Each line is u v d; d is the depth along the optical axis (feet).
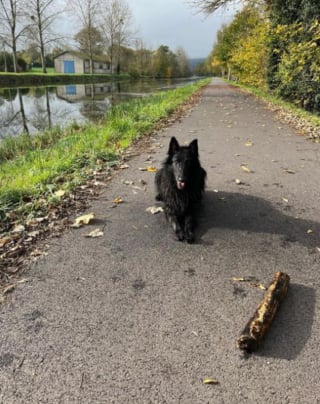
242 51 87.97
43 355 7.37
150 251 11.34
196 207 14.29
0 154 28.53
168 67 347.77
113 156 22.08
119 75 253.03
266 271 10.21
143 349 7.50
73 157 21.33
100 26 225.56
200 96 72.13
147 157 22.38
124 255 11.10
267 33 49.96
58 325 8.20
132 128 30.50
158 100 57.36
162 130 31.91
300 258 10.87
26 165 21.84
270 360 7.22
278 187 16.98
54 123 46.68
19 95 94.02
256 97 68.44
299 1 39.09
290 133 30.35
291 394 6.48
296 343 7.63
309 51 33.09
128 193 16.35
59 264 10.64
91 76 202.90
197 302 8.93
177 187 12.75
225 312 8.57
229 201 15.28
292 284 9.61
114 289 9.47
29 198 15.53
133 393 6.51
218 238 12.12
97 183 17.49
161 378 6.81
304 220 13.43
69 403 6.33
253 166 20.44
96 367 7.07
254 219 13.53
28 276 10.06
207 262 10.68
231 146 25.46
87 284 9.69
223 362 7.16
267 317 7.93
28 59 218.38
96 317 8.44
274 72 60.75
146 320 8.32
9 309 8.74
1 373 6.93
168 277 9.97
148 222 13.39
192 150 13.33
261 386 6.64
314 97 37.45
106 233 12.54
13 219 13.52
